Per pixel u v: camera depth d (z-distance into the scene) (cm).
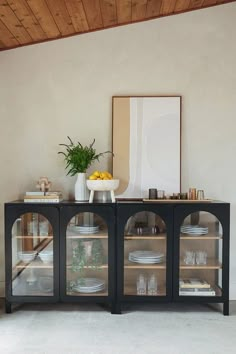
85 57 361
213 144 359
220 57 358
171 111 358
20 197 360
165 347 258
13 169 360
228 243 320
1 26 313
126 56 360
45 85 360
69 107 361
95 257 325
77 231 324
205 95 359
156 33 360
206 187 360
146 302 321
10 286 320
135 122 359
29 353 248
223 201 356
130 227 324
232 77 357
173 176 356
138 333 280
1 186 359
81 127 361
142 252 325
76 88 361
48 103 361
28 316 312
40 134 361
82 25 341
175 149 357
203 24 359
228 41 358
